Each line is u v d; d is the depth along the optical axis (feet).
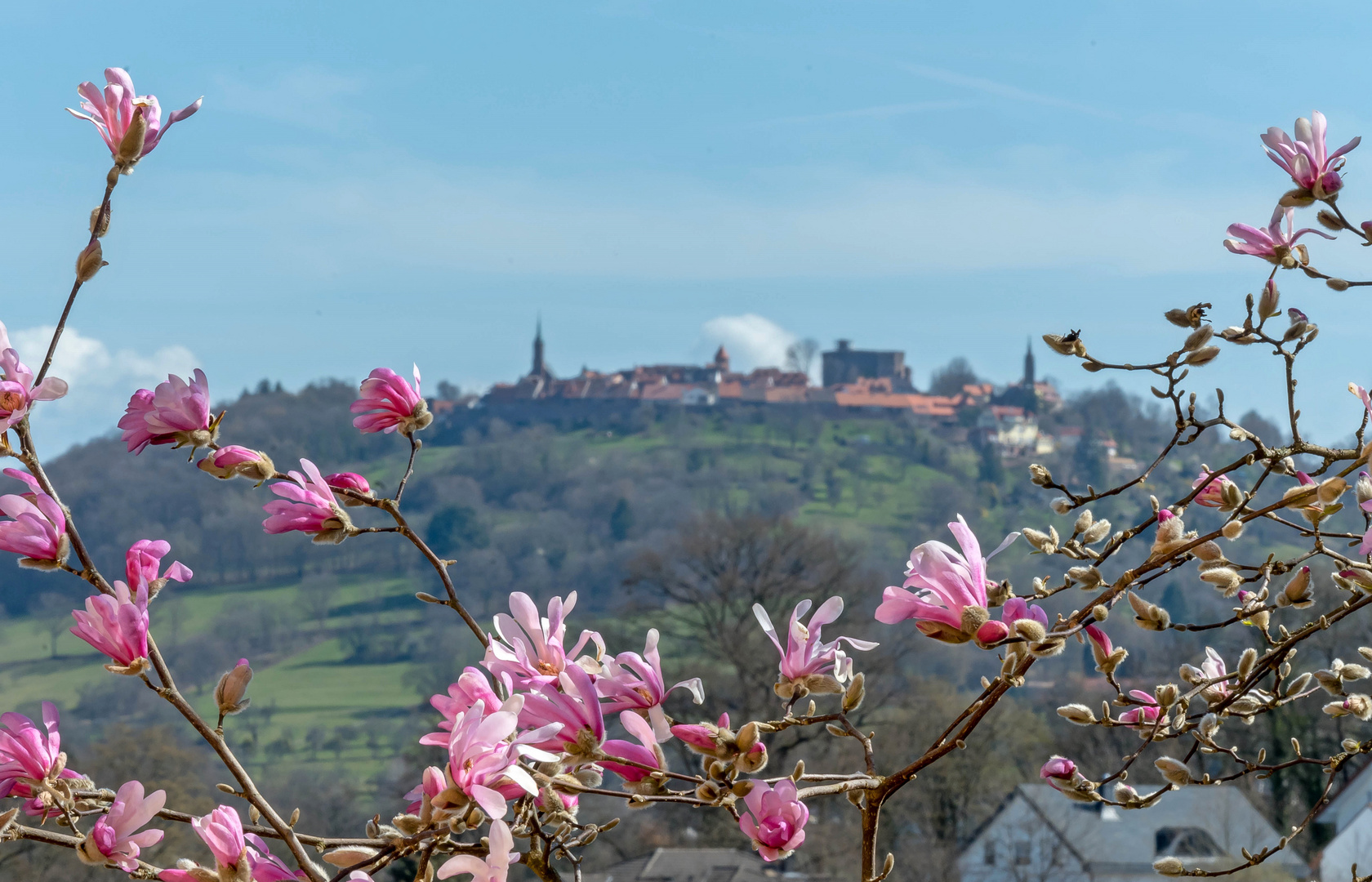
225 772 118.32
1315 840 92.43
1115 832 109.09
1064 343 6.65
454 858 5.01
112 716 272.72
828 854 89.51
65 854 60.75
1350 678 6.73
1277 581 7.58
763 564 105.09
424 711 258.57
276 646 349.41
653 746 5.77
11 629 339.98
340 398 476.95
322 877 5.27
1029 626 5.30
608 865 107.86
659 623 104.63
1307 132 6.84
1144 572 6.04
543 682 6.13
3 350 5.57
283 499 6.31
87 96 6.03
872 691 98.12
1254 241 6.86
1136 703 6.82
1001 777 117.19
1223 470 6.53
